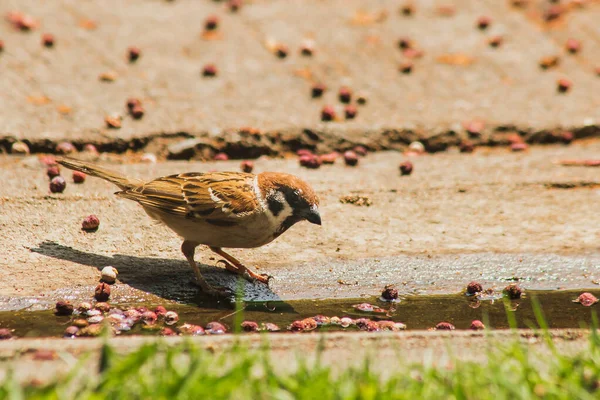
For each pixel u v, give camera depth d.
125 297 9.46
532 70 17.25
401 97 15.93
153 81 15.56
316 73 16.48
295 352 6.52
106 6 18.33
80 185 11.93
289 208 9.66
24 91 14.61
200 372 5.96
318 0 19.42
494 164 14.02
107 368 6.08
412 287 10.15
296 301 9.66
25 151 13.00
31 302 9.05
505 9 19.64
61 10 17.77
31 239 10.44
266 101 15.34
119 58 16.22
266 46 17.27
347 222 11.72
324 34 17.89
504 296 9.88
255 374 6.31
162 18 18.08
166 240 10.91
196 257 10.68
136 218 11.27
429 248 11.15
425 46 17.78
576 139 15.36
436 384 6.12
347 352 6.85
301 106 15.31
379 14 18.94
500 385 6.04
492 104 15.92
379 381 6.08
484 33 18.50
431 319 9.12
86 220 10.84
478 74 16.95
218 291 9.71
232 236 9.75
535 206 12.45
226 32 17.69
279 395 5.73
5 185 11.66
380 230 11.57
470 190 12.87
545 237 11.55
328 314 9.25
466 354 6.87
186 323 8.77
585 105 16.06
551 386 6.04
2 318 8.64
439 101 15.91
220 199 9.54
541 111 15.76
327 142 14.45
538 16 19.52
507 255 11.04
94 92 14.92
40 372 6.18
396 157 14.35
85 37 16.83
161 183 10.01
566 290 10.13
